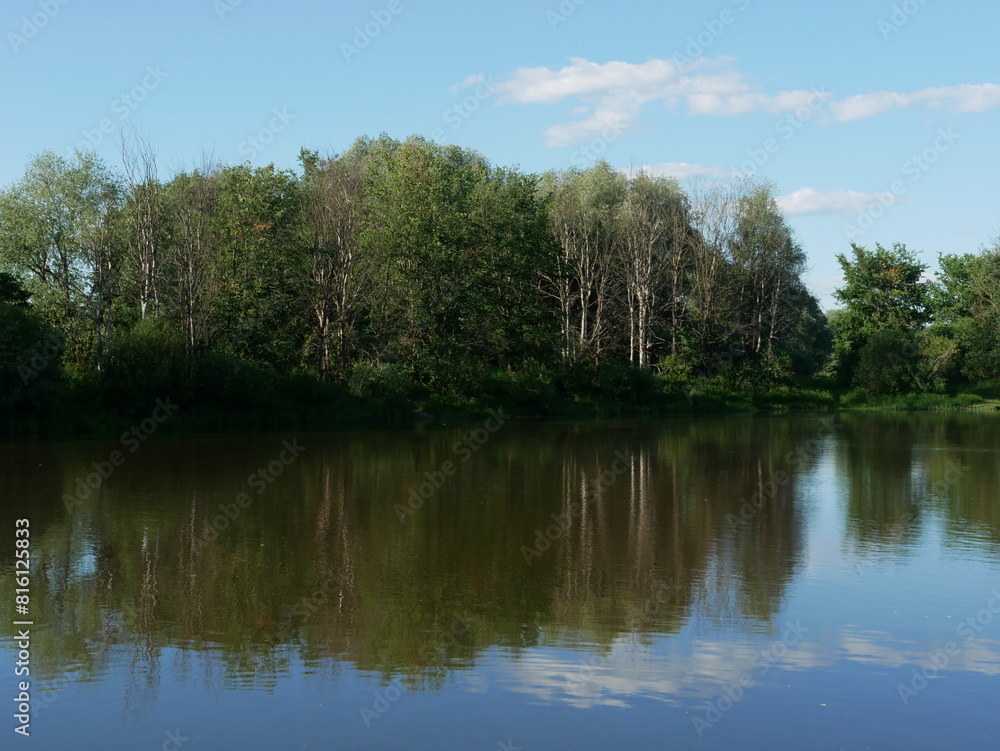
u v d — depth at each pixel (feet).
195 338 169.27
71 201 183.21
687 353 255.70
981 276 296.92
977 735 31.37
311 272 189.88
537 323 226.38
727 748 30.30
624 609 46.39
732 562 57.16
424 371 199.62
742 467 107.86
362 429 164.86
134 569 54.85
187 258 168.55
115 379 155.84
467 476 98.63
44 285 176.35
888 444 138.72
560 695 34.73
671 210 262.47
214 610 46.03
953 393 281.13
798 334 304.09
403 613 45.60
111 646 40.37
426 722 32.19
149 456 114.83
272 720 32.42
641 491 87.71
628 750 30.12
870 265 299.79
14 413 142.72
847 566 55.83
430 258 193.47
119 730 31.68
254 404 167.12
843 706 33.71
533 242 217.15
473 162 260.21
